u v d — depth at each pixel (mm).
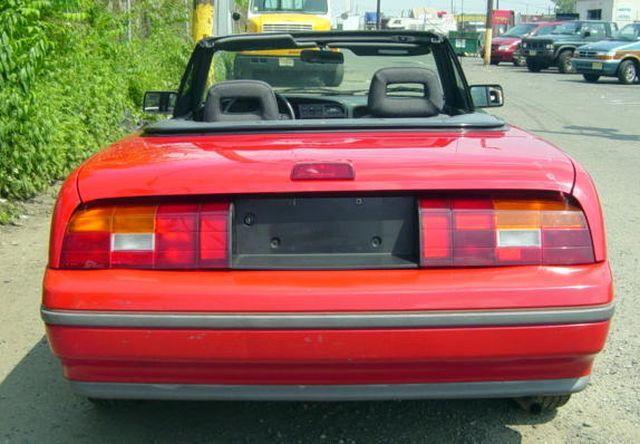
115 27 10508
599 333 2588
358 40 4426
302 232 2701
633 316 4574
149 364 2602
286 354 2551
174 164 2783
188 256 2645
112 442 3232
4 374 3857
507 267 2629
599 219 2689
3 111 6281
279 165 2715
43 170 7074
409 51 4512
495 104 4723
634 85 23297
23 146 6660
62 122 7566
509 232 2645
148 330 2557
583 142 11383
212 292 2562
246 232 2703
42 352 4109
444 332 2527
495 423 3373
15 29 6305
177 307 2559
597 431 3311
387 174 2668
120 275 2635
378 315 2525
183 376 2621
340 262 2660
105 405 3432
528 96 18938
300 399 2643
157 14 13539
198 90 4438
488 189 2650
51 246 2711
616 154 10328
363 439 3244
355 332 2523
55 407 3529
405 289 2553
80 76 8305
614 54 23469
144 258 2650
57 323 2598
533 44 28922
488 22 34781
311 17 17203
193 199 2686
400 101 3865
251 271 2639
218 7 13898
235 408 3506
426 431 3309
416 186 2646
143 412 3477
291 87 4688
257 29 17094
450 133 3295
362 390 2625
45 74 7176
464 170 2691
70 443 3227
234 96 3775
